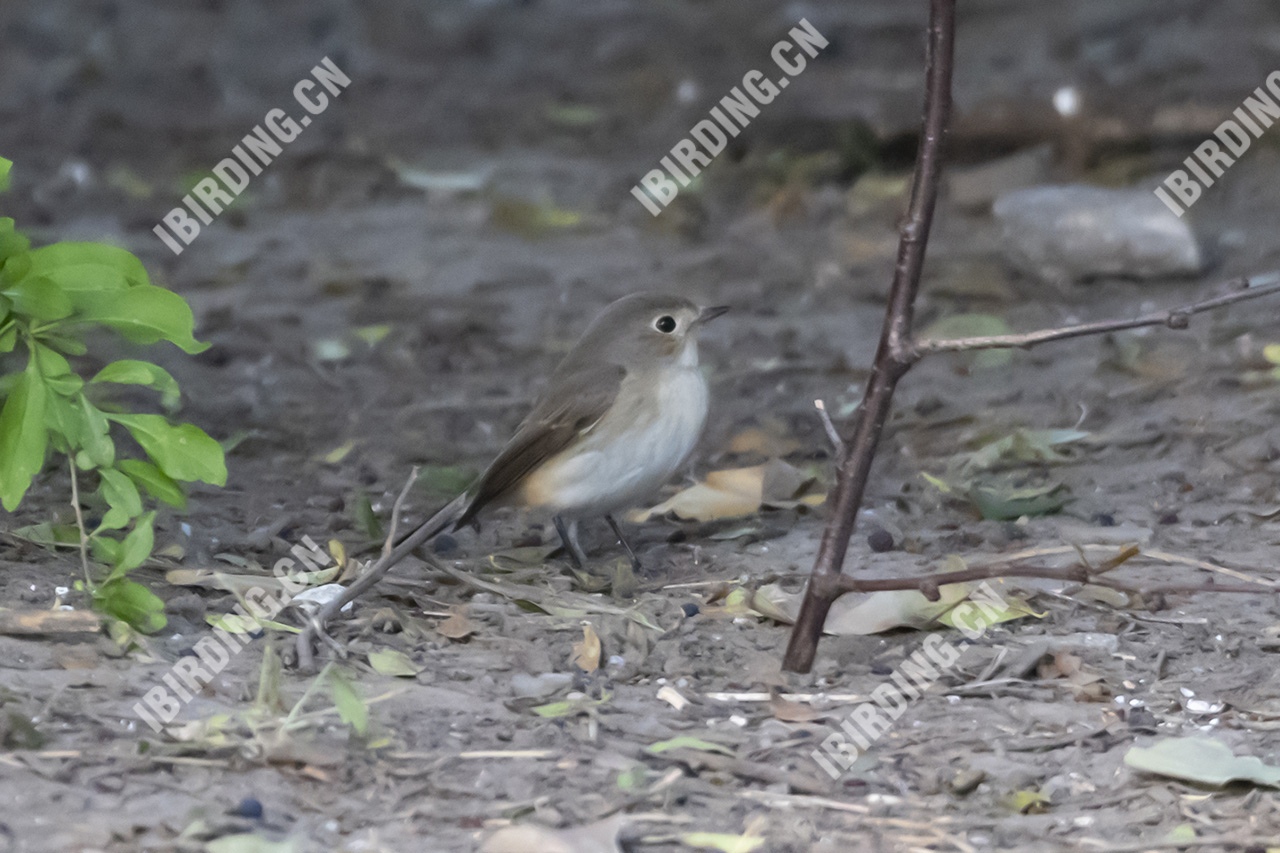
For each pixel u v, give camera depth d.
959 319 15.73
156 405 14.04
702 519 11.05
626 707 7.82
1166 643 8.65
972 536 10.56
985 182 20.81
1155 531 10.66
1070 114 21.16
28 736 7.07
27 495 11.04
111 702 7.56
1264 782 6.84
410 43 33.53
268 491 11.76
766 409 14.04
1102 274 17.27
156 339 8.55
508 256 20.02
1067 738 7.45
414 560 10.21
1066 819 6.69
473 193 23.19
